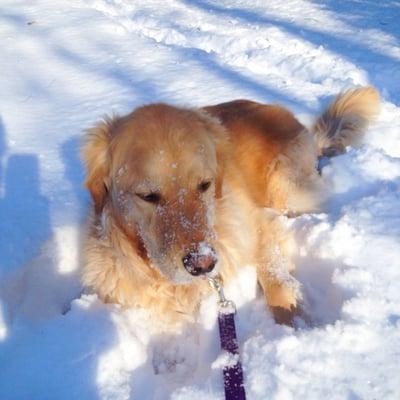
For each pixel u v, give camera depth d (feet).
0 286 2.35
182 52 5.21
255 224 2.51
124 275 2.25
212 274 1.94
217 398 1.72
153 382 1.95
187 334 2.24
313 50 5.31
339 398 1.65
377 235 2.30
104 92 4.34
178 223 1.90
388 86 4.43
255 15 6.89
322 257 2.34
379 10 6.78
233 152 2.67
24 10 6.97
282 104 3.75
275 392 1.68
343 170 2.86
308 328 2.10
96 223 2.37
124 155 2.06
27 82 4.66
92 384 1.77
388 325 1.86
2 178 3.21
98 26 6.11
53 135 3.69
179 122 2.04
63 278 2.56
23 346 1.99
